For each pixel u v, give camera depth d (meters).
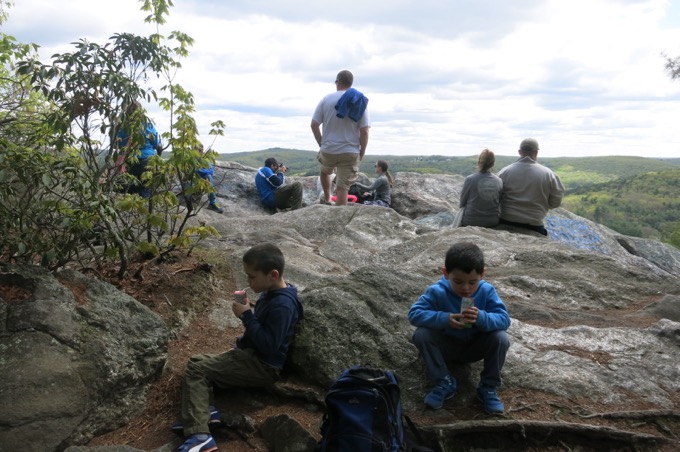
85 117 3.94
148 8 4.58
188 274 4.66
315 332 3.55
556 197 7.97
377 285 4.14
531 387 3.40
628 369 3.61
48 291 3.25
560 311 4.65
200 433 2.84
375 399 2.70
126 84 3.87
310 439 2.81
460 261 3.06
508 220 8.06
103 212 3.60
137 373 3.18
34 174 3.40
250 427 3.00
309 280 5.40
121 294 3.54
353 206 8.24
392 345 3.54
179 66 4.66
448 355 3.33
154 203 4.57
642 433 3.02
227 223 7.56
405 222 7.86
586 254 5.93
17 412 2.67
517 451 2.97
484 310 3.24
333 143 8.45
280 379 3.42
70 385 2.87
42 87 3.72
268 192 10.95
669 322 4.18
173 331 3.94
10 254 3.66
